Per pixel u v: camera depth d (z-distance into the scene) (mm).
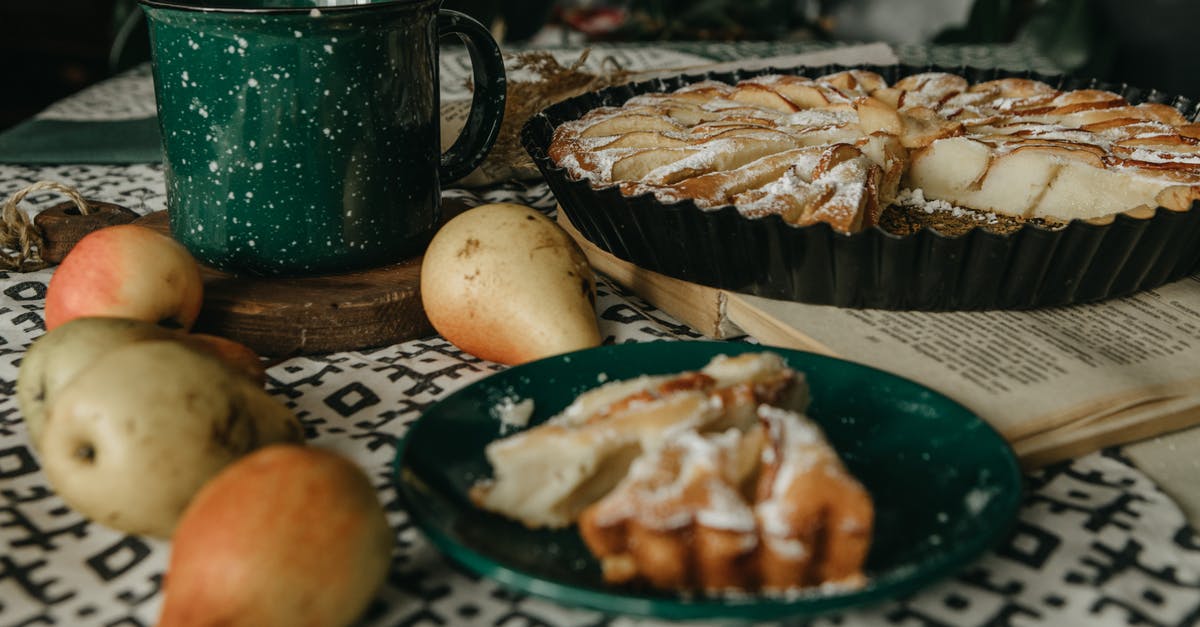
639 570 462
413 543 492
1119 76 1125
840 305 587
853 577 461
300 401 557
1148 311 593
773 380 507
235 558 446
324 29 558
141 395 479
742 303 593
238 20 552
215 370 493
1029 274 576
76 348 514
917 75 779
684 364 542
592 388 534
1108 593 476
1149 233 579
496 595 476
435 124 609
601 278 648
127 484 476
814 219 597
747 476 471
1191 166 654
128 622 469
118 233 557
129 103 884
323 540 451
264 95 563
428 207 614
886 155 667
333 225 586
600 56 984
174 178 590
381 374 575
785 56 920
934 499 491
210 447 484
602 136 684
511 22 1471
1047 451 521
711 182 621
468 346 578
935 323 580
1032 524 499
